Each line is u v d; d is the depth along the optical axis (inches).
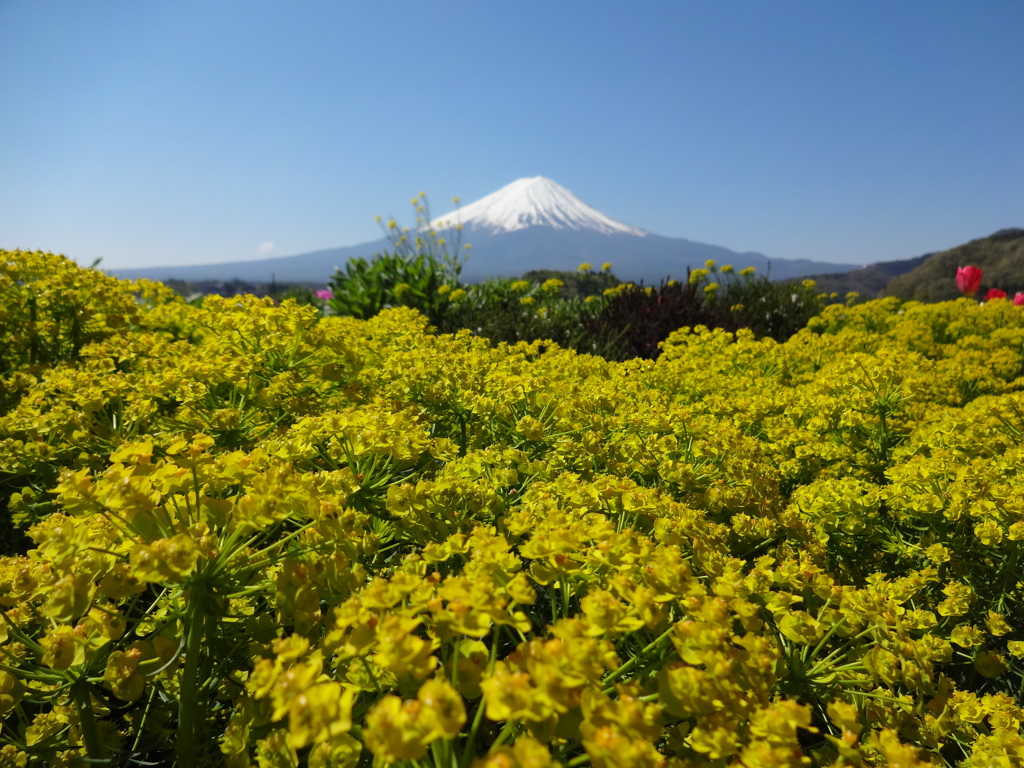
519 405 106.5
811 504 94.0
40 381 122.8
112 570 52.9
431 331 179.3
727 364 194.7
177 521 56.4
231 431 94.7
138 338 131.6
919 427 124.5
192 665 51.6
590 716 38.8
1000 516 83.7
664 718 50.1
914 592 76.0
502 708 36.4
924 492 91.0
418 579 47.7
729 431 103.0
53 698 59.9
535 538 52.7
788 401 140.2
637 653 55.4
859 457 121.9
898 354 142.0
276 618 59.6
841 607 63.1
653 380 163.0
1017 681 80.7
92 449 95.0
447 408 108.4
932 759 58.1
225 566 54.2
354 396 115.5
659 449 98.0
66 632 54.5
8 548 105.7
